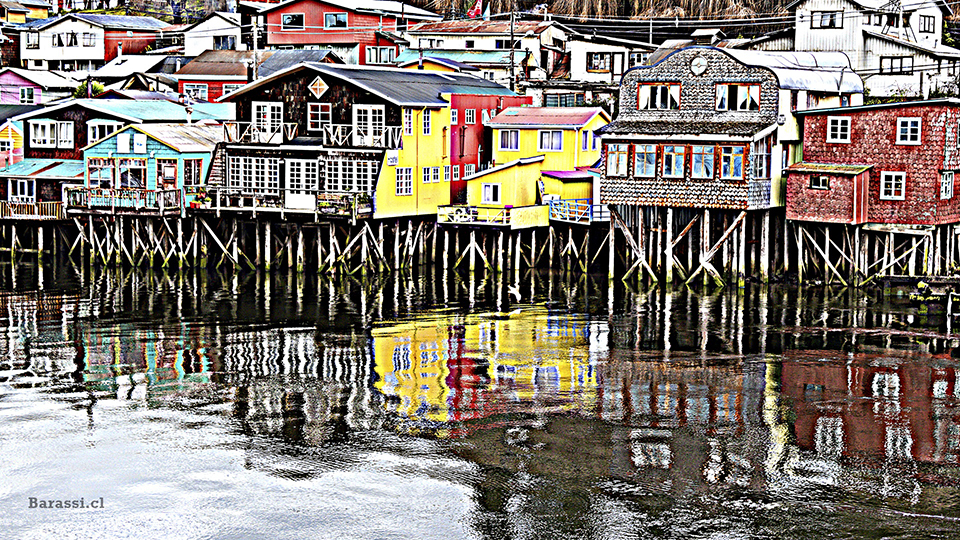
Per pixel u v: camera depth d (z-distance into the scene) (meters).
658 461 27.66
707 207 50.59
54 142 63.47
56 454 28.16
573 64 80.12
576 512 25.03
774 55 56.41
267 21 91.31
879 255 53.75
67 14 94.06
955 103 48.50
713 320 43.78
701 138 50.12
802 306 46.44
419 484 26.45
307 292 50.97
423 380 34.72
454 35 81.69
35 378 34.78
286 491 26.11
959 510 24.94
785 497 25.61
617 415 31.09
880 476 26.75
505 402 32.34
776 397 32.72
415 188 57.62
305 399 32.62
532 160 58.09
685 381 34.56
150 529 24.44
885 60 69.75
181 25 102.94
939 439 29.09
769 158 50.97
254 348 39.03
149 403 32.19
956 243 53.31
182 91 80.88
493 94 64.38
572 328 42.47
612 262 52.50
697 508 25.14
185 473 27.09
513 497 25.75
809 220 50.47
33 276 55.56
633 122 52.53
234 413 31.28
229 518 24.89
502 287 52.38
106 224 59.41
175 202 57.69
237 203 56.81
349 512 25.11
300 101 57.31
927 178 49.03
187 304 47.72
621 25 87.12
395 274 55.59
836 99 55.88
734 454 28.14
